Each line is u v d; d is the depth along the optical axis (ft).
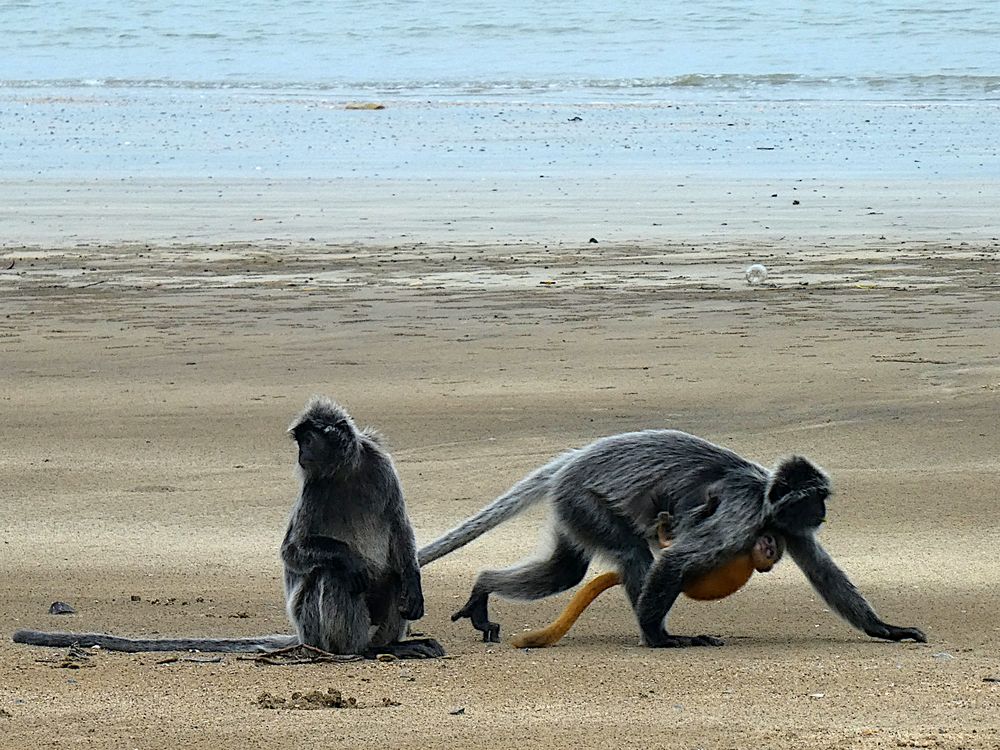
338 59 307.78
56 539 49.60
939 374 73.00
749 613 42.80
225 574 45.78
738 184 151.12
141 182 154.81
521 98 242.37
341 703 32.40
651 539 40.50
